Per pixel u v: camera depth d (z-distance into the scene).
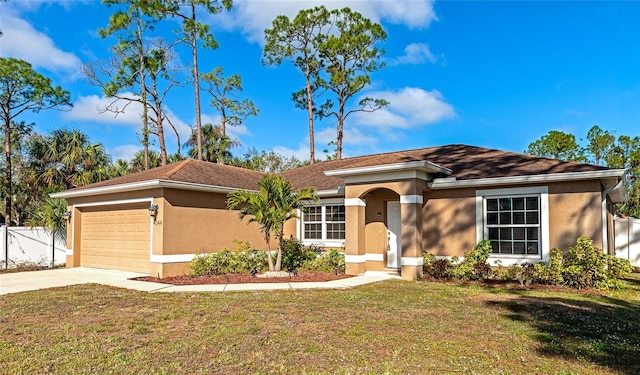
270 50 32.53
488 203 13.13
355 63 32.12
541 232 12.10
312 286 11.45
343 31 31.72
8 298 9.89
